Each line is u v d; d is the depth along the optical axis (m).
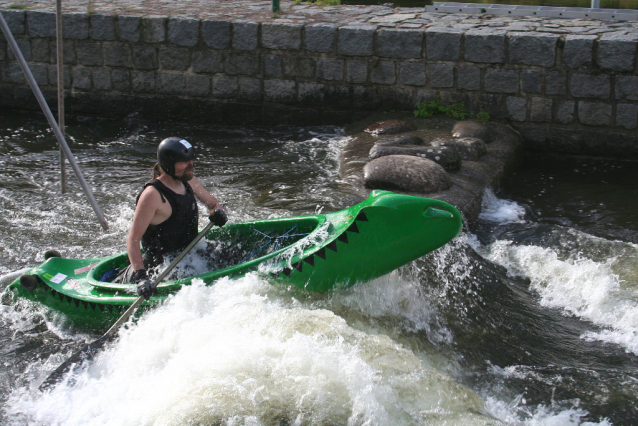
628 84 7.86
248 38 9.27
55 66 10.07
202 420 3.10
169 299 3.95
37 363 3.97
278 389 3.28
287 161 7.96
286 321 3.80
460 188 6.45
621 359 4.06
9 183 7.08
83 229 5.96
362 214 3.93
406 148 7.18
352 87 9.13
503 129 8.35
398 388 3.39
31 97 10.32
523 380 3.81
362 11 10.25
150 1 10.95
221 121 9.85
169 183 3.97
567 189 7.33
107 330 4.16
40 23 9.84
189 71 9.67
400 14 9.95
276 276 4.02
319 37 8.99
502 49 8.25
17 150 8.41
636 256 5.35
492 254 5.53
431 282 4.80
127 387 3.52
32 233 5.84
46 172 7.51
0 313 4.50
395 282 4.55
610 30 8.35
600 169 8.05
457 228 4.00
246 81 9.52
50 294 4.29
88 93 10.11
